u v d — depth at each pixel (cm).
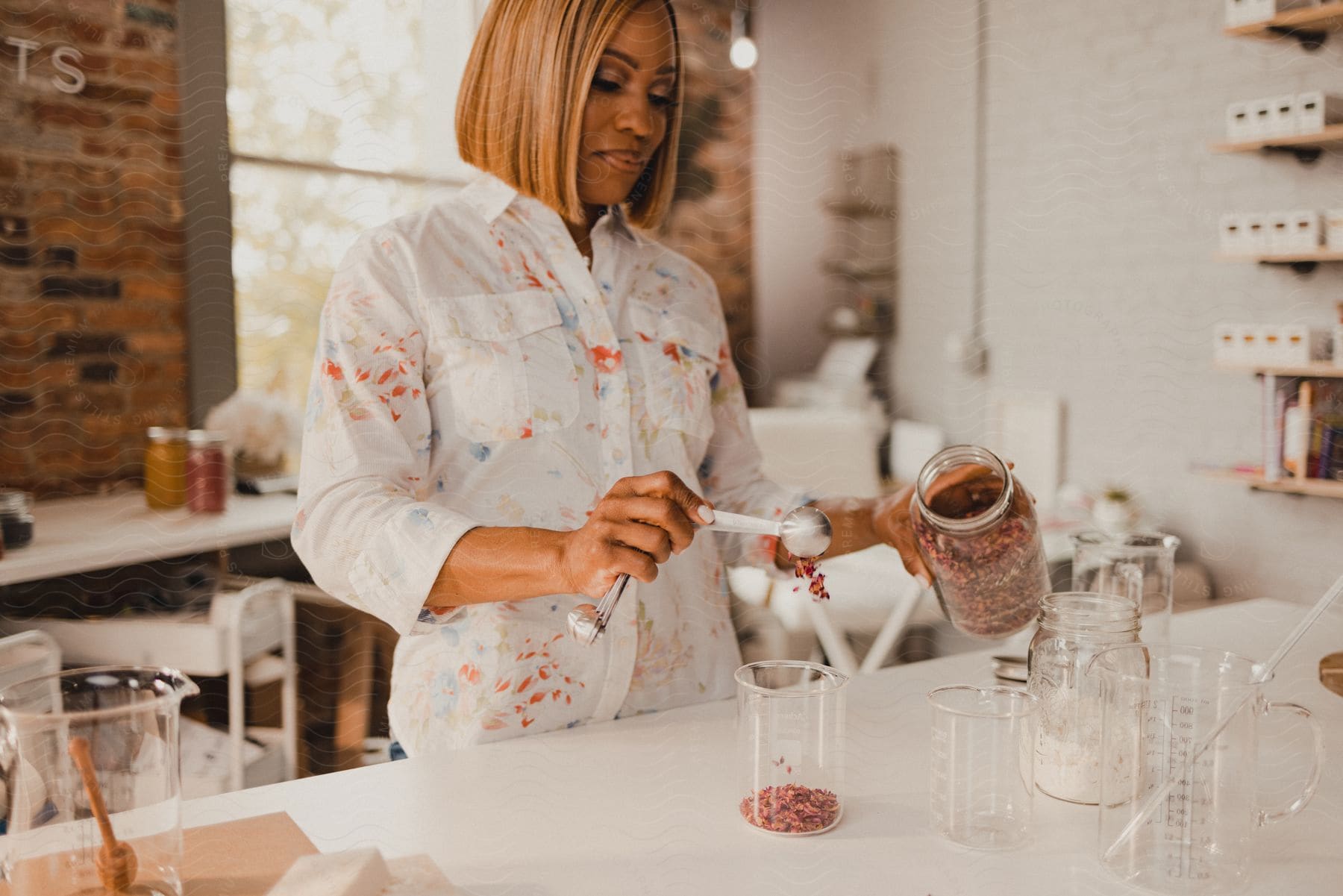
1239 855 67
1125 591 109
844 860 70
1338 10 246
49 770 57
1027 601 97
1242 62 269
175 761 61
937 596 102
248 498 229
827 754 74
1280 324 263
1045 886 67
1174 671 71
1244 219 266
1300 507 263
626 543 75
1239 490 274
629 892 65
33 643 138
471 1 285
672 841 72
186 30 246
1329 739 92
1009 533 93
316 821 75
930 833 74
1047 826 77
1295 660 115
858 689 104
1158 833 67
